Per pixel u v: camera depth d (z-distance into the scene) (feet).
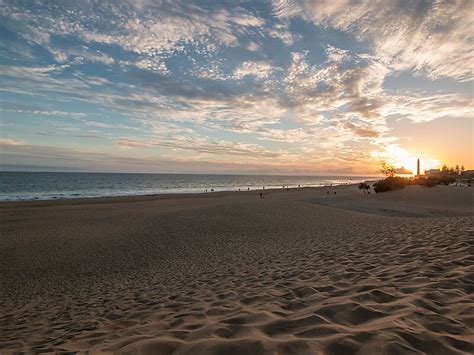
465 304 9.32
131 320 13.80
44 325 16.40
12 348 11.53
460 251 17.03
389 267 16.15
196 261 33.55
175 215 73.67
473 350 6.60
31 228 59.41
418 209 79.25
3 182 276.62
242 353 7.25
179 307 14.87
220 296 15.97
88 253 41.34
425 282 12.25
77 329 14.01
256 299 13.56
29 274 33.42
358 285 13.32
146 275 29.68
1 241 48.73
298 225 56.49
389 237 27.63
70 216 74.13
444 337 7.13
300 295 13.23
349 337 7.39
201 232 53.26
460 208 77.82
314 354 6.80
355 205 92.43
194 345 7.97
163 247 43.27
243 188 262.47
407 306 9.45
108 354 8.37
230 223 61.41
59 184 269.85
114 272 32.63
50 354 9.41
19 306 23.38
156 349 8.02
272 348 7.20
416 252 18.70
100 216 73.77
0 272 34.24
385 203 95.14
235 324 9.79
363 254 21.53
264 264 25.81
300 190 191.62
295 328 8.66
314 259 23.39
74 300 23.04
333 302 10.94
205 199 122.93
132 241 47.83
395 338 7.07
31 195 158.20
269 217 68.23
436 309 9.20
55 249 43.73
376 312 9.25
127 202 110.73
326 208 85.61
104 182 325.21
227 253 36.17
